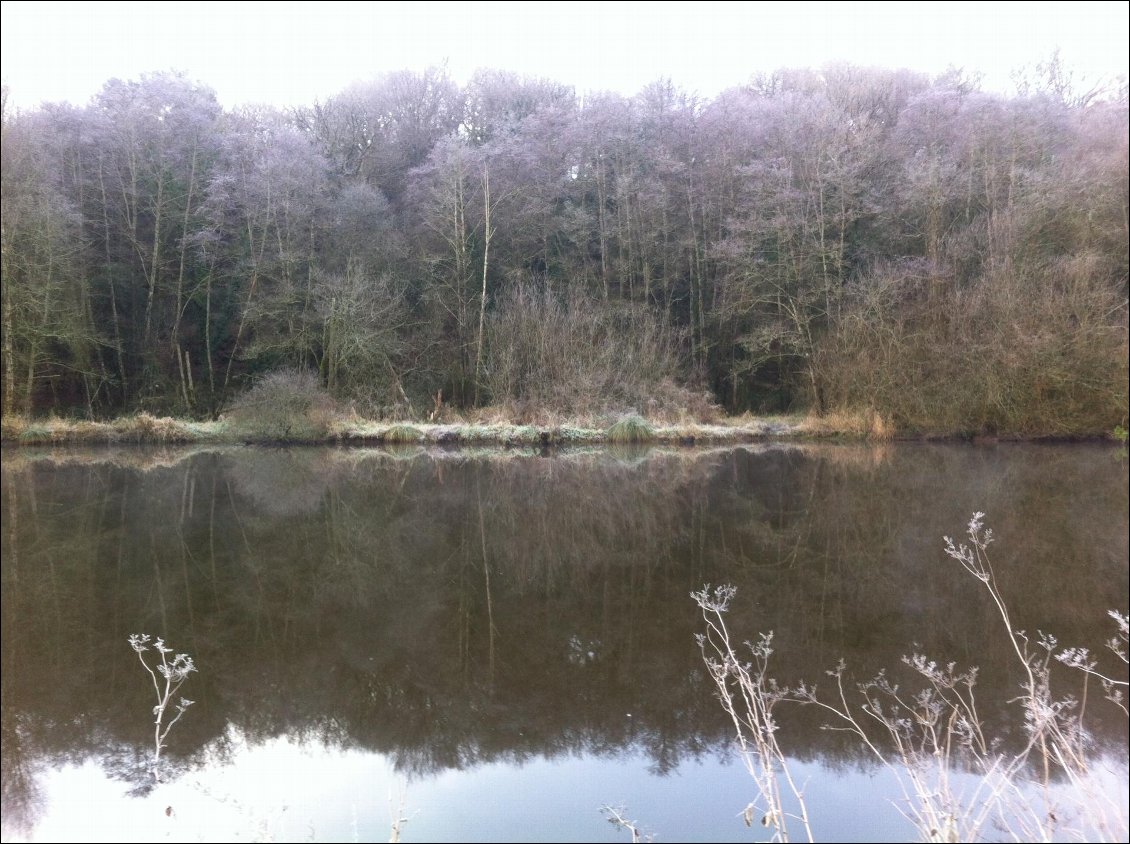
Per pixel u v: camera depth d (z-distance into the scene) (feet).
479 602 17.84
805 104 74.79
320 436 58.29
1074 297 53.78
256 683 13.21
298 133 74.08
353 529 26.09
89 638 15.28
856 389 61.36
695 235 77.97
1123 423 54.08
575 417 60.34
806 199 72.59
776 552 22.63
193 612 16.98
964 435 57.67
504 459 48.98
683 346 75.77
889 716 11.71
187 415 66.85
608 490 34.73
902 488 34.63
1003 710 11.79
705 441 59.06
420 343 72.95
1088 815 7.81
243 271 70.23
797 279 70.79
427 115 89.35
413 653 14.56
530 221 77.41
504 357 65.00
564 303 71.10
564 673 13.66
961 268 62.13
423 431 58.75
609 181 80.28
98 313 69.77
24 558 21.62
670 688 12.99
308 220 71.67
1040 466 42.16
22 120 60.95
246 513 28.81
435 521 27.58
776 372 77.66
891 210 69.51
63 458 48.26
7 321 58.80
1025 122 64.75
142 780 10.09
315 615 16.87
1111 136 57.77
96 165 69.46
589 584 19.30
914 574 20.01
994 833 8.15
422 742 11.18
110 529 25.70
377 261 72.69
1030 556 21.70
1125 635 14.97
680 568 20.90
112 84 70.44
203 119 71.00
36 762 10.52
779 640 15.17
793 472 40.81
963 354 56.59
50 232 60.13
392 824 8.89
